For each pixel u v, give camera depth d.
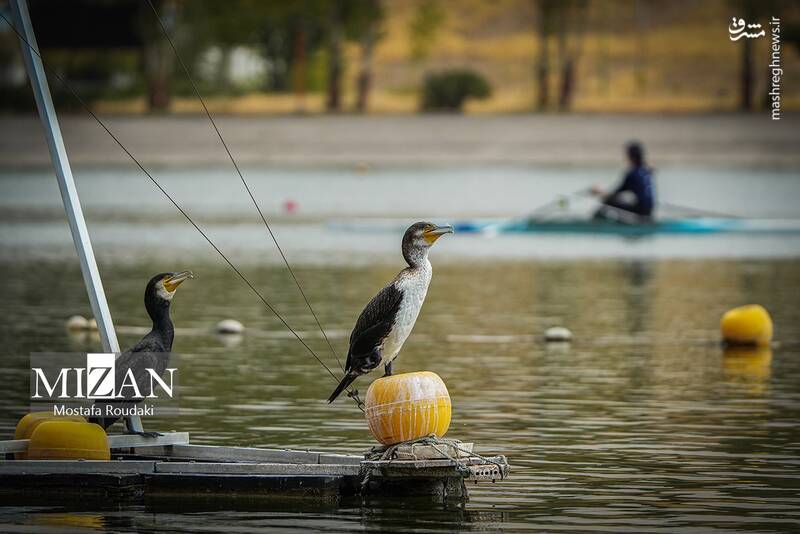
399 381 12.09
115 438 12.99
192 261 35.19
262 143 75.06
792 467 13.40
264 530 11.18
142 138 75.12
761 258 36.81
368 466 11.98
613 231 41.69
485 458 12.12
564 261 36.03
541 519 11.51
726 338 22.12
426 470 11.92
